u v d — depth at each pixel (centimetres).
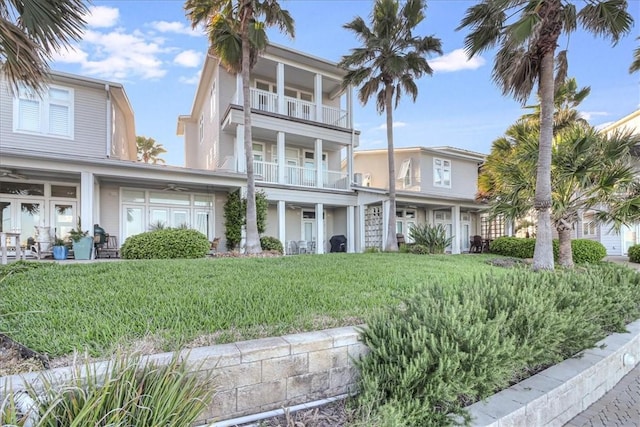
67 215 1132
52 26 376
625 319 467
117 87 1194
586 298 395
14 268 510
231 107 1301
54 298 371
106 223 1177
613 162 865
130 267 559
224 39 1080
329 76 1548
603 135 920
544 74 819
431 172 1850
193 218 1329
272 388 250
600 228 1688
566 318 337
